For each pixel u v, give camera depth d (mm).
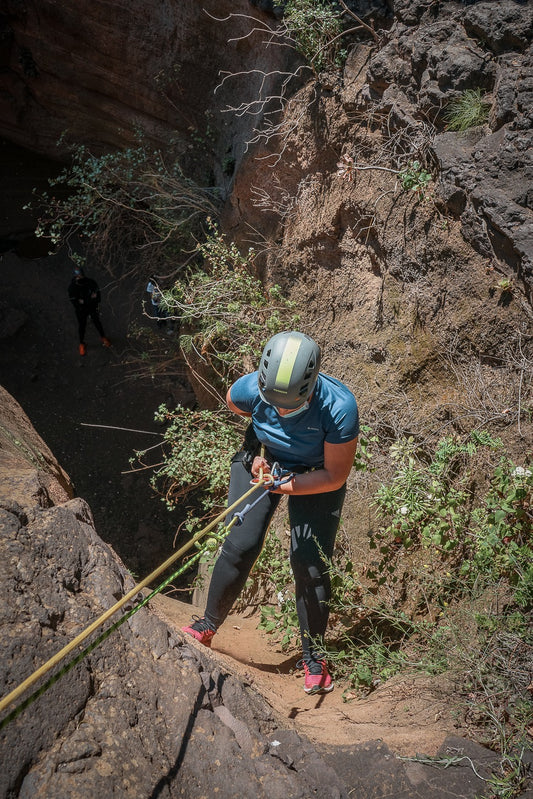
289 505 3561
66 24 10586
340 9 5734
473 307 4227
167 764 2031
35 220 13023
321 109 5906
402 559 4203
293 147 6336
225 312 6312
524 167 4012
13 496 2514
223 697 2445
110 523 9203
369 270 5480
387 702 3062
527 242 3859
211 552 4824
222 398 6750
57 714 1927
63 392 11133
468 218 4242
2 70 12117
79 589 2355
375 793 2268
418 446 4434
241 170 7152
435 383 4504
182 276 9141
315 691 3447
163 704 2203
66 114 12078
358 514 4688
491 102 4414
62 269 12750
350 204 5488
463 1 4715
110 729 1985
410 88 4930
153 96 10211
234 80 8727
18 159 13469
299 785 2168
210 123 9383
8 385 11070
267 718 2510
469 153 4324
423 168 4707
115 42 10172
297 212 6367
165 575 8406
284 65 6777
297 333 2967
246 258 7113
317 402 3033
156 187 9102
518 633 2959
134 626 2377
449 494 3852
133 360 11570
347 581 3934
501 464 3584
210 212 8828
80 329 11352
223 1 8219
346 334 5516
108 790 1817
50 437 10391
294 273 6414
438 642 3082
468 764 2373
